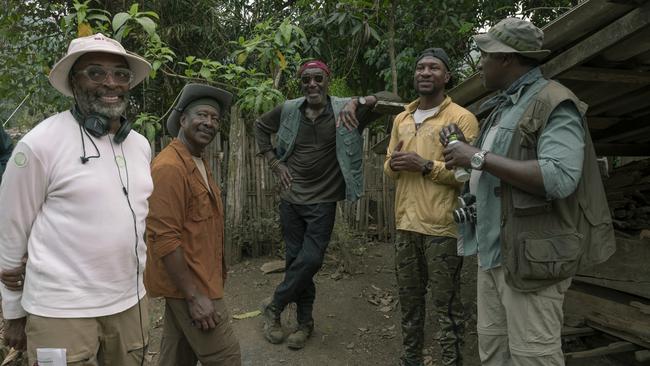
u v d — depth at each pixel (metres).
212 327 2.25
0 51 5.55
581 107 1.95
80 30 3.81
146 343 2.06
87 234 1.79
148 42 4.31
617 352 3.10
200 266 2.27
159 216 2.13
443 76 2.90
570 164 1.84
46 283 1.75
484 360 2.34
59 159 1.78
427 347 3.44
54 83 1.90
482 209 2.18
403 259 2.99
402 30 6.21
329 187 3.43
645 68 2.71
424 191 2.84
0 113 5.86
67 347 1.74
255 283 4.57
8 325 1.89
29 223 1.79
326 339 3.58
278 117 3.64
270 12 6.76
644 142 4.72
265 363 3.30
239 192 5.05
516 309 2.03
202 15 6.30
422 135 2.90
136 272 1.97
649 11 1.97
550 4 6.20
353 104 3.29
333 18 5.28
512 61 2.12
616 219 3.51
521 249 1.94
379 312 3.99
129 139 2.06
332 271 4.83
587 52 2.29
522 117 2.02
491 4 6.08
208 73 4.42
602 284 3.31
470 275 4.50
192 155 2.42
